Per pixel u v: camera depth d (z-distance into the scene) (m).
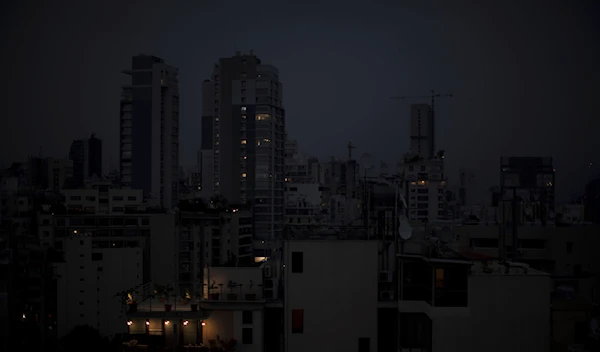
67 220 113.00
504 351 39.47
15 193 122.81
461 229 72.25
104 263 100.44
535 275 39.69
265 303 41.22
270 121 173.75
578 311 44.31
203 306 40.25
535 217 76.38
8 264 61.41
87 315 98.81
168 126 176.00
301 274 41.12
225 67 176.25
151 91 174.50
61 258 101.19
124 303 42.91
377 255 41.44
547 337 39.47
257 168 172.50
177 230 117.38
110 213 119.06
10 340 59.44
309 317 41.00
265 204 171.75
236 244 129.50
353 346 40.97
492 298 39.56
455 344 39.34
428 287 40.31
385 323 42.34
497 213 84.38
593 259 70.56
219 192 174.50
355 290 41.22
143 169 174.25
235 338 40.06
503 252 64.00
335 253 41.28
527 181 102.75
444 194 145.38
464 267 39.50
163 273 114.38
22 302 77.38
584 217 94.81
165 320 40.00
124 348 39.22
